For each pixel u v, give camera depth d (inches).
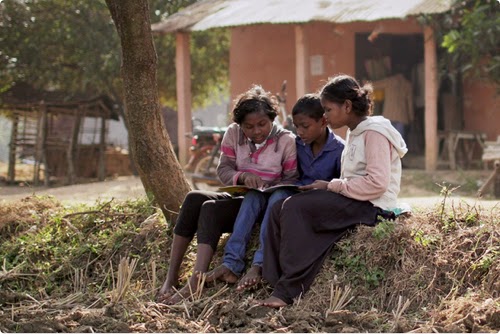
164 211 241.4
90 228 258.5
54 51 744.3
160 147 236.4
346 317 175.6
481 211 219.1
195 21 605.9
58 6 730.2
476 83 615.8
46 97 749.3
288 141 214.5
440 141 628.7
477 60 508.7
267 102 209.8
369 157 195.8
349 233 201.2
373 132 196.5
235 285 205.2
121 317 183.3
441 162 582.6
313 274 193.0
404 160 613.3
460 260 193.0
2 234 268.7
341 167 206.5
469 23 494.9
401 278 191.3
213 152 454.6
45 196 295.0
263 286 201.6
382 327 171.8
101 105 714.8
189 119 629.3
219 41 832.9
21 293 215.5
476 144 612.1
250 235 208.2
